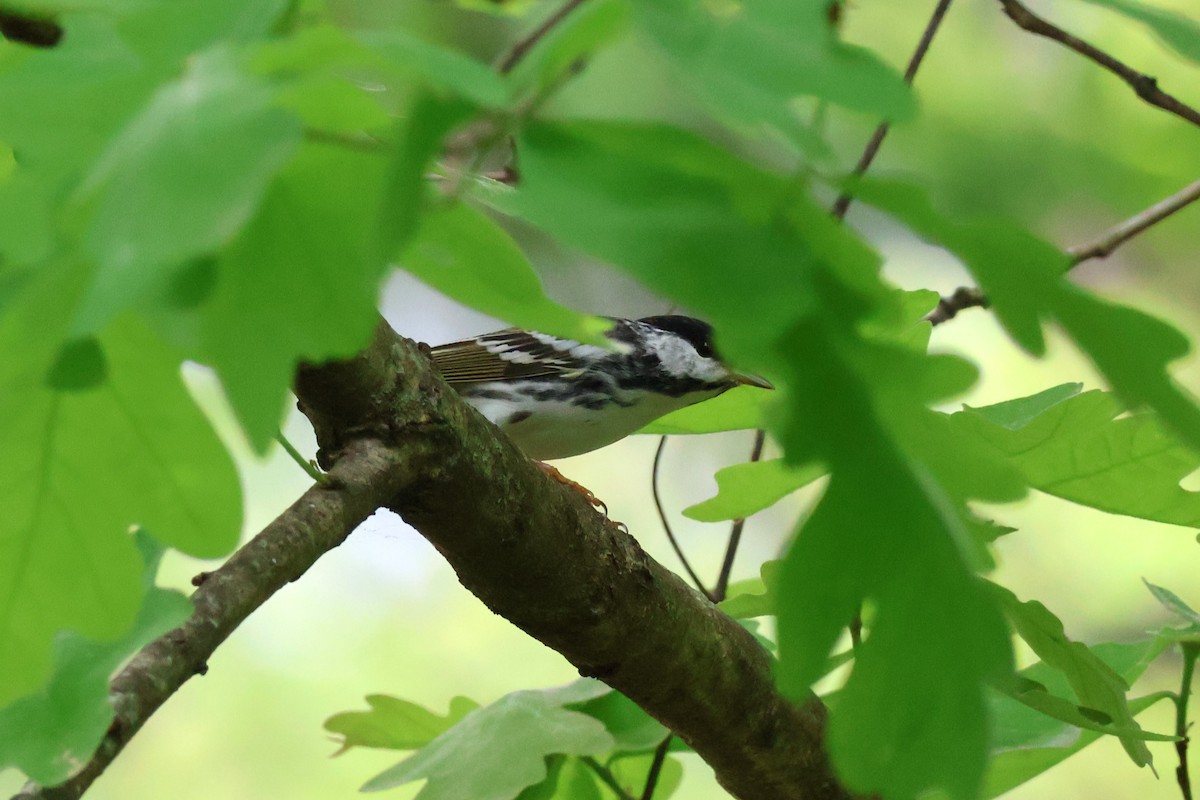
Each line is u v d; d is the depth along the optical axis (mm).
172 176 1863
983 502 2994
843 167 2072
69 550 3279
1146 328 2371
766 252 2084
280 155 1888
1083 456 5125
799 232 2146
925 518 2422
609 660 6000
